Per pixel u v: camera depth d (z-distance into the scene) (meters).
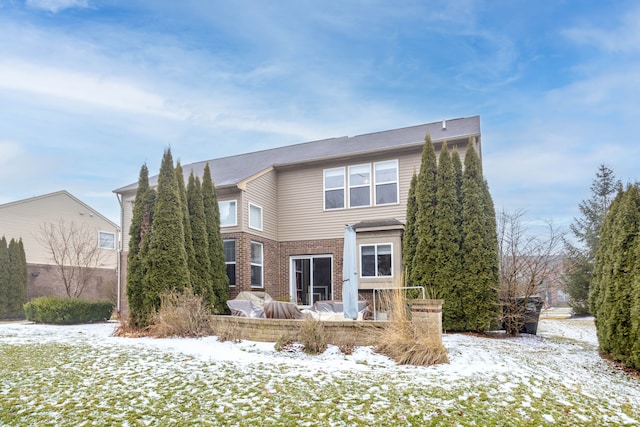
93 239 24.92
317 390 5.28
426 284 11.33
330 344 8.16
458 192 11.74
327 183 15.91
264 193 15.83
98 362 6.72
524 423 4.36
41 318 13.68
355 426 4.20
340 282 15.17
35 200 22.30
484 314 10.82
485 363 6.91
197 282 12.00
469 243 11.17
